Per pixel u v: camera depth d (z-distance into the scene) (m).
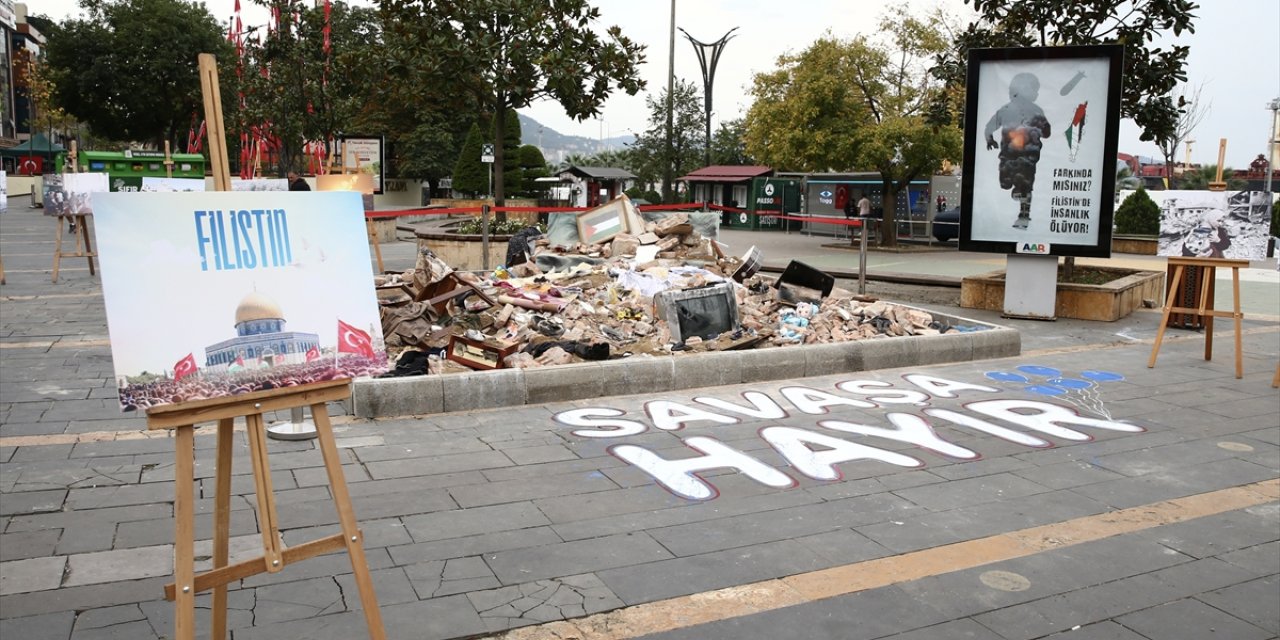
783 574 4.07
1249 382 8.35
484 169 37.59
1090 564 4.26
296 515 4.62
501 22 15.90
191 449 2.71
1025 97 11.23
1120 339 10.60
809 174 30.11
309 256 3.04
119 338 2.60
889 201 25.08
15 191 45.16
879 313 9.68
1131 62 13.41
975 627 3.62
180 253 2.76
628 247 11.31
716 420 6.60
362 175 13.06
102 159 23.67
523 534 4.46
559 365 7.35
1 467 5.26
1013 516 4.87
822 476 5.45
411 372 7.24
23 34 69.19
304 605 3.66
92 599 3.68
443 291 8.68
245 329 2.84
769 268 18.31
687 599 3.81
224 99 31.89
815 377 8.10
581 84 16.39
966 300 13.09
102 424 6.17
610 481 5.26
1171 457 6.00
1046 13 13.73
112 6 45.47
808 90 22.95
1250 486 5.43
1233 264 8.58
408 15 15.73
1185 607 3.83
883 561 4.24
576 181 43.47
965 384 8.01
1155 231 25.36
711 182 33.69
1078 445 6.24
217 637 2.97
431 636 3.43
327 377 2.97
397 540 4.34
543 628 3.53
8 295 12.02
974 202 11.73
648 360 7.36
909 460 5.81
